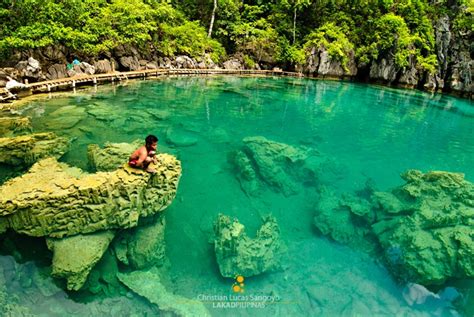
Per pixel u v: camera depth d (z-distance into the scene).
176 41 27.78
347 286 6.98
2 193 5.80
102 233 6.21
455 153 14.91
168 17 28.45
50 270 6.01
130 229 6.89
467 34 30.78
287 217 9.34
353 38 34.19
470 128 19.03
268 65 33.97
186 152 12.38
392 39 32.06
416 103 24.75
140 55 24.75
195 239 8.06
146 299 5.95
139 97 18.69
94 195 6.05
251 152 11.84
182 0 34.34
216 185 10.47
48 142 9.66
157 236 7.11
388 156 14.08
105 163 9.04
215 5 31.91
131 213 6.48
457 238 7.08
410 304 6.63
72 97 16.84
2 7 16.91
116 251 6.55
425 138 16.72
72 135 11.92
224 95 21.59
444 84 31.64
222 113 17.75
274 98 22.36
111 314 5.71
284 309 6.29
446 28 31.92
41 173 6.77
